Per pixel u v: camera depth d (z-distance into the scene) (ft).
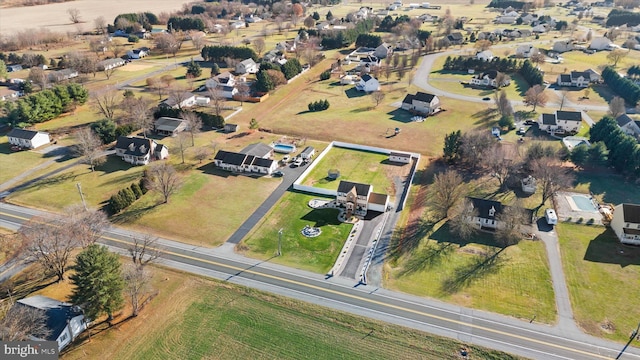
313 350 202.59
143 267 241.55
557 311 225.35
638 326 214.69
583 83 583.99
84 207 302.25
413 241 282.77
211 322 217.97
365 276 250.78
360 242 282.15
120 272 218.18
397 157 396.16
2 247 263.08
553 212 302.66
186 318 220.43
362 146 422.82
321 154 402.72
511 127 456.04
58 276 246.47
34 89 570.87
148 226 297.12
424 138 443.73
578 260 263.08
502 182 349.61
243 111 519.19
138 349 203.21
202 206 321.32
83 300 202.49
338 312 224.33
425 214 312.91
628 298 233.14
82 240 246.68
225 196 335.47
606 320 219.41
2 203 322.55
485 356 200.44
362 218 309.01
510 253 270.05
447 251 272.72
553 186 318.24
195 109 518.37
